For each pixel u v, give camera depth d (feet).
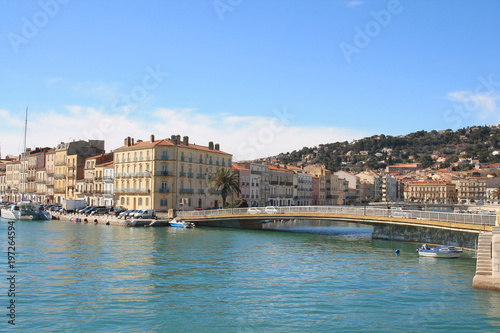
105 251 181.57
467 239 204.03
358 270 147.43
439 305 104.32
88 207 400.06
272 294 113.70
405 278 134.72
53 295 108.99
